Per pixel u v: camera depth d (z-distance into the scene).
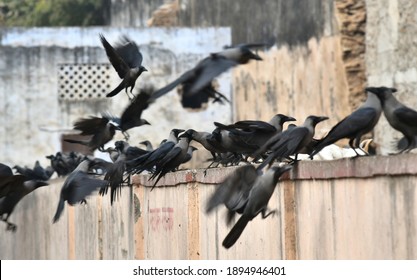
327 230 10.35
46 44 36.47
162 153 13.98
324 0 32.22
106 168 14.64
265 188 9.84
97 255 20.17
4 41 36.38
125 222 18.19
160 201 16.02
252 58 10.72
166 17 42.28
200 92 11.12
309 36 33.38
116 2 48.16
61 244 23.47
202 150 32.94
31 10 50.03
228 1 38.62
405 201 8.90
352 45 31.28
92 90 36.50
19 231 27.61
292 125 11.79
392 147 26.94
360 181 9.67
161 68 36.72
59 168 24.34
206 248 13.69
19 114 36.41
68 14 48.44
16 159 36.34
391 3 28.94
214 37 36.88
